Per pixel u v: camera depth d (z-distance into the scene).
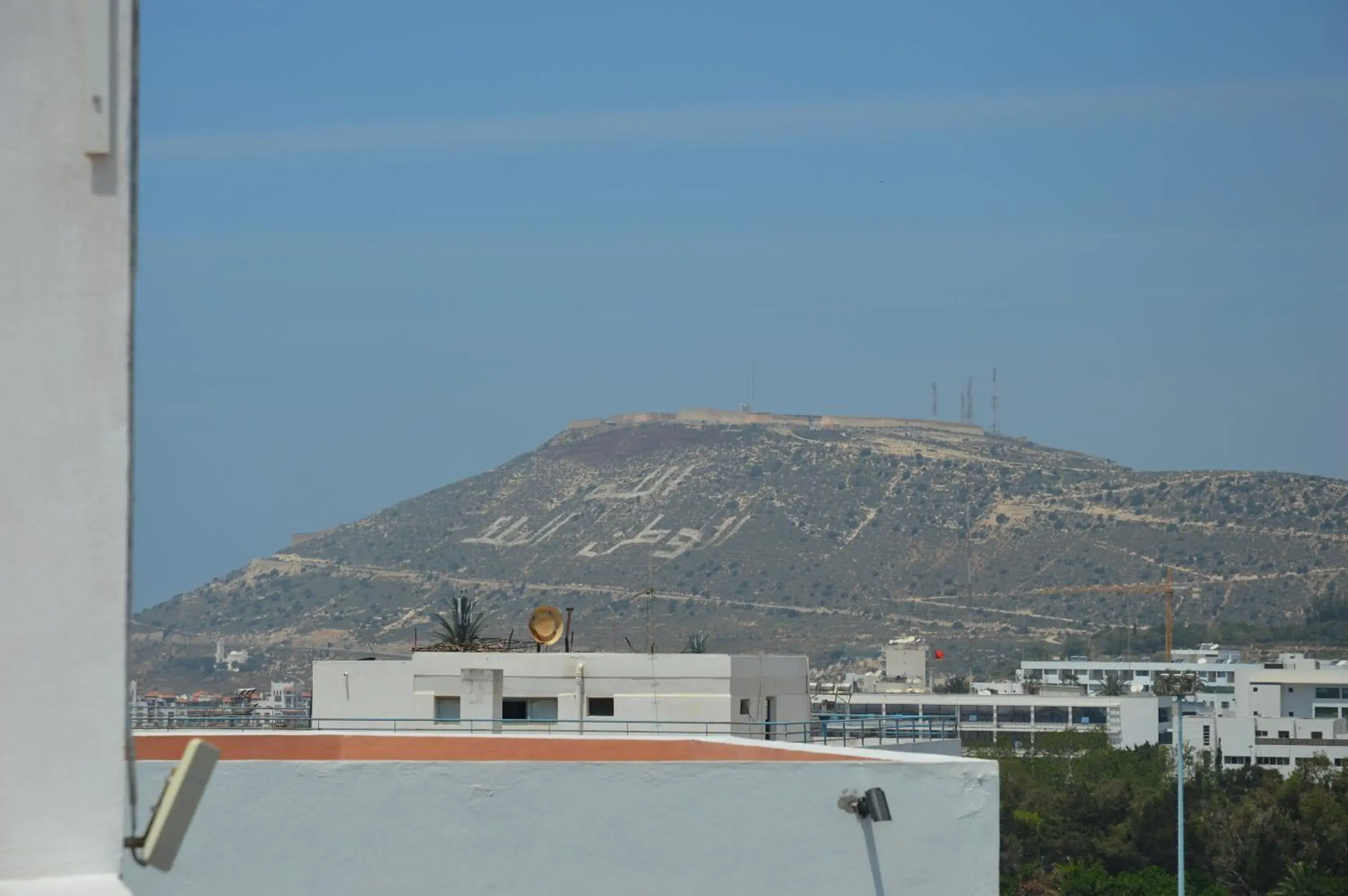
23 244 18.38
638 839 39.47
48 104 18.48
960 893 39.44
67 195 18.55
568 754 48.53
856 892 39.31
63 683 18.48
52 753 18.44
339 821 39.25
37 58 18.45
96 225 18.66
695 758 47.50
